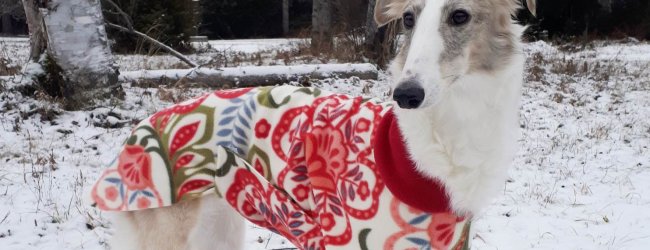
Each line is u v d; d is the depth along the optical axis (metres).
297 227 1.10
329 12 6.46
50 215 1.79
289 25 12.95
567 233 1.88
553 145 2.90
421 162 0.96
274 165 1.11
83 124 2.69
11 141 2.43
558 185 2.35
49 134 2.55
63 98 2.87
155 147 1.17
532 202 2.14
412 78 0.89
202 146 1.15
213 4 11.62
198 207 1.19
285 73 3.78
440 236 1.00
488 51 0.96
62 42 2.83
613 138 3.15
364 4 6.12
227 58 5.07
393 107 0.99
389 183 0.96
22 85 2.87
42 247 1.63
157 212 1.20
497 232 1.88
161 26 6.27
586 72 5.23
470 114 0.96
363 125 1.02
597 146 2.98
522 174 2.47
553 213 2.04
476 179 0.99
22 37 9.27
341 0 6.20
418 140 0.95
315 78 3.91
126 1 6.10
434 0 0.95
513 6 1.01
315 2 6.54
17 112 2.74
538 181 2.38
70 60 2.84
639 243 1.81
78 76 2.85
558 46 7.60
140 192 1.17
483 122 0.97
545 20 9.56
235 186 1.14
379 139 0.98
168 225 1.19
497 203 2.11
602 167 2.62
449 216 0.99
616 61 6.03
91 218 1.78
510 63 0.97
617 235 1.87
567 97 4.19
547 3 9.49
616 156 2.80
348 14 6.11
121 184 1.19
